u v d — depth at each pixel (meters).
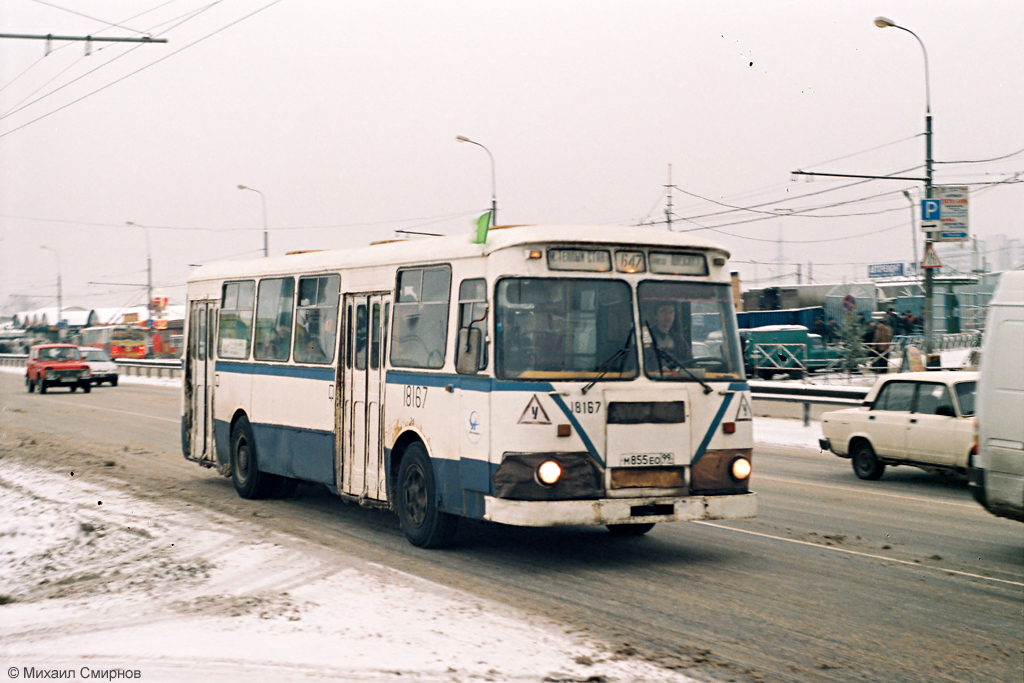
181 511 12.20
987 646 6.63
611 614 7.37
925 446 14.61
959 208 25.41
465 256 9.45
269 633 6.57
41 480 15.14
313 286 12.28
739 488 9.25
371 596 7.75
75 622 7.05
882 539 10.56
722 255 9.60
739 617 7.32
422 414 9.93
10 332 117.88
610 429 8.78
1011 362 9.47
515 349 8.78
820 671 6.07
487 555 9.64
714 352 9.40
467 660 6.02
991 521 11.73
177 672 5.66
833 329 45.22
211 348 14.86
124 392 42.09
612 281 9.06
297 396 12.41
